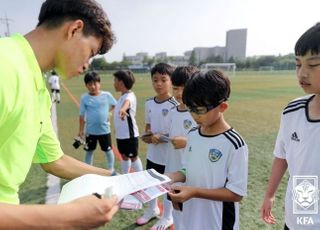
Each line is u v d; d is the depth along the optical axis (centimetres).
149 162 340
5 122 108
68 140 705
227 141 187
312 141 172
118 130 424
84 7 125
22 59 115
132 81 425
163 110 333
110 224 327
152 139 315
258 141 677
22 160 123
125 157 429
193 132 210
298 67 167
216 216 195
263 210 221
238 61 8975
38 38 125
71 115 1080
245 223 327
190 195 178
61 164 185
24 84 111
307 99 185
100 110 462
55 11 124
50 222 100
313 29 157
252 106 1297
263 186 425
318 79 156
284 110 197
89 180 144
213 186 192
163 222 310
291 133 188
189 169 206
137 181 153
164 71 329
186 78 270
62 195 137
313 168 172
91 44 132
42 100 138
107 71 6719
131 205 131
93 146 477
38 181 442
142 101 1509
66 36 125
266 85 2719
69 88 2506
